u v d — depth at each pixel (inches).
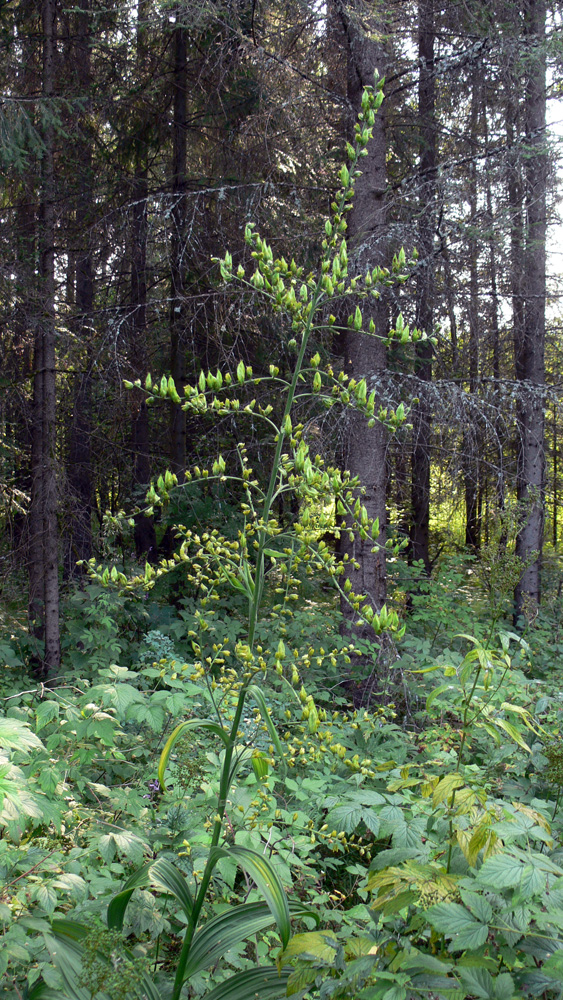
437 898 57.5
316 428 224.5
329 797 104.0
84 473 327.9
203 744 112.3
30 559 273.1
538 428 301.9
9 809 68.9
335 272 75.0
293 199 259.8
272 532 72.1
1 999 65.5
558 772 78.0
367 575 226.1
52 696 137.9
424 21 270.4
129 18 314.2
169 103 338.6
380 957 57.8
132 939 80.6
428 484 348.2
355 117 238.8
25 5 294.4
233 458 287.0
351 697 215.6
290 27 253.0
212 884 85.2
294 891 92.7
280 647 66.9
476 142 294.5
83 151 325.1
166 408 411.5
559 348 406.3
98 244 314.5
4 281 244.1
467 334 316.8
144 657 173.9
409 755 142.9
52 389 266.7
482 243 245.0
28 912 67.2
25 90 313.4
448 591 263.0
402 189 236.4
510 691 120.6
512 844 62.8
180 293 308.2
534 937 55.4
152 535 375.2
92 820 88.0
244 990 65.1
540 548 308.7
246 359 301.0
